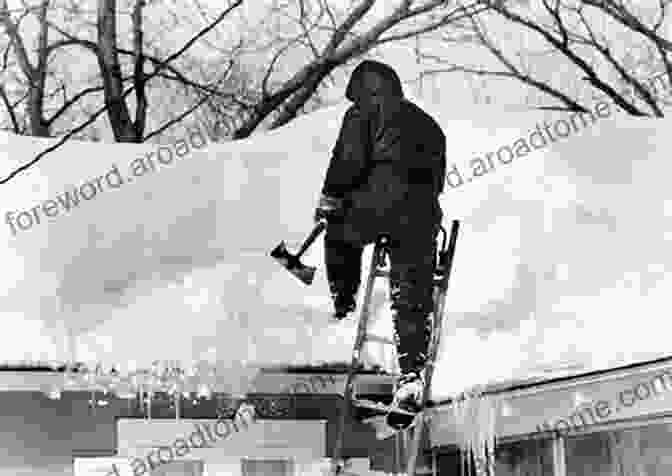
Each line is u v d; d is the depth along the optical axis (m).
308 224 8.89
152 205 8.94
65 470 7.77
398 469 8.31
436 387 7.66
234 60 23.20
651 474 6.48
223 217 8.88
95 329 7.56
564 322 7.29
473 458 7.91
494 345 7.49
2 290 7.74
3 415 7.71
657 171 9.69
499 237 8.62
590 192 9.28
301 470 8.13
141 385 7.57
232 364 7.58
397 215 7.25
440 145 7.61
